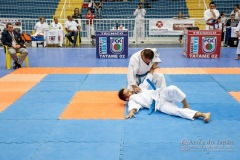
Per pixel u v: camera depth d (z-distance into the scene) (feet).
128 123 15.79
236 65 31.94
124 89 18.44
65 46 50.31
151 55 17.79
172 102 17.22
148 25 52.13
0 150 12.89
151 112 17.22
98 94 21.22
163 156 12.24
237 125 15.40
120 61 35.19
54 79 25.88
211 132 14.55
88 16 54.08
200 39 36.76
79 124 15.69
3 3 66.54
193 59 36.29
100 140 13.75
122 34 37.14
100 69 30.19
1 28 50.90
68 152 12.64
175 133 14.47
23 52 30.89
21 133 14.61
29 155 12.42
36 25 50.57
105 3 65.82
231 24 49.44
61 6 66.33
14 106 18.70
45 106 18.65
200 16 61.16
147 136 14.15
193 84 23.85
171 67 31.07
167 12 63.10
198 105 18.58
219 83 24.07
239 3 63.82
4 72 29.14
